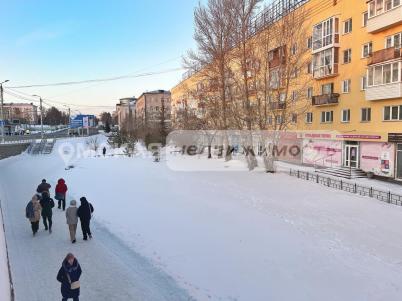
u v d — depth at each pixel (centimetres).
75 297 774
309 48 3262
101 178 2531
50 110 12938
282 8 3183
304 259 1011
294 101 2842
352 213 1510
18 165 3331
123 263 1022
